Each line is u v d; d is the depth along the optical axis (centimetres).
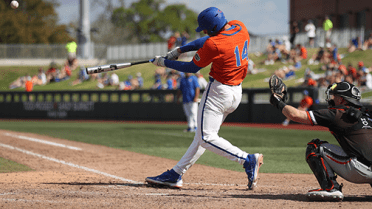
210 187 1623
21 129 4897
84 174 1942
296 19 13288
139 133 4344
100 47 13538
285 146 3266
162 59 1460
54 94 7569
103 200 1293
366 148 1176
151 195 1395
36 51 13450
